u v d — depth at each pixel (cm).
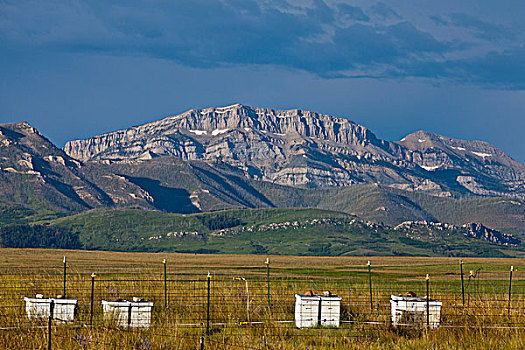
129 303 4372
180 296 5684
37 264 18138
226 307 5025
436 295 6334
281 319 4753
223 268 18112
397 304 4656
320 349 3794
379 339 4094
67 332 3928
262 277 10725
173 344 3762
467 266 19900
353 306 5262
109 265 18412
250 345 3794
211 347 3725
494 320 4644
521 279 11581
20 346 3609
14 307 4700
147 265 19675
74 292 5778
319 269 18300
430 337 4094
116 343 3747
